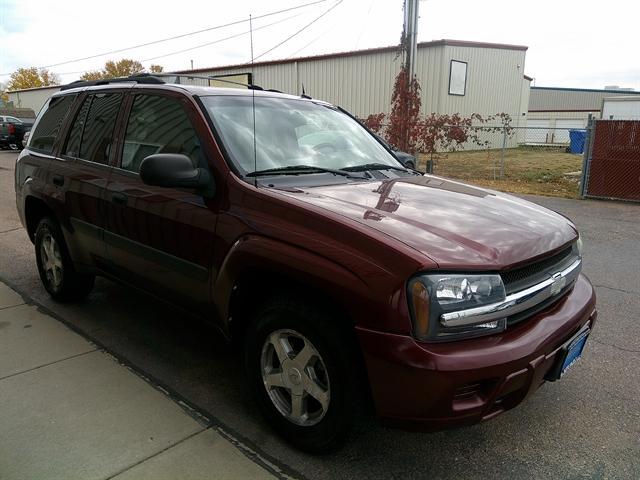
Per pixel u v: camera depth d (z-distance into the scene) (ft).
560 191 40.06
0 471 7.96
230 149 9.57
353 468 8.28
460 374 6.75
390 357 6.90
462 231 7.89
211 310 9.63
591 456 8.68
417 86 47.52
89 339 12.66
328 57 79.05
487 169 56.65
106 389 10.40
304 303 8.00
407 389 6.89
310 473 8.13
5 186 40.42
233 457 8.43
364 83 75.82
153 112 11.22
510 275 7.58
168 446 8.66
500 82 85.05
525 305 7.67
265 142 10.36
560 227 9.12
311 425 8.27
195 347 12.40
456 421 7.02
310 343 7.97
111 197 11.48
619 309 15.19
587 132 35.53
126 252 11.40
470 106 80.28
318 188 9.47
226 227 8.93
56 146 14.20
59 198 13.23
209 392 10.43
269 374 8.89
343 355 7.50
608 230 26.18
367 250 7.22
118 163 11.76
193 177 9.16
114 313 14.29
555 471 8.32
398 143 48.39
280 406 8.82
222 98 10.86
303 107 12.35
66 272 14.03
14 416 9.39
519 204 10.17
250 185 8.96
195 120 10.12
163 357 11.86
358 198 9.00
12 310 14.39
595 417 9.79
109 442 8.71
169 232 10.08
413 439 9.07
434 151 50.78
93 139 12.84
